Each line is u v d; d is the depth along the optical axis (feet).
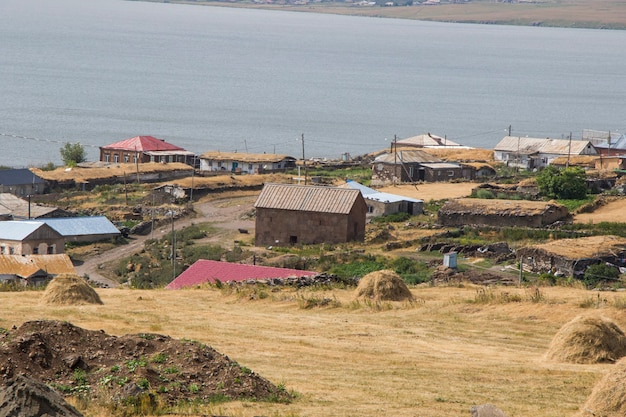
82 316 164.96
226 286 216.33
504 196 458.09
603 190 474.90
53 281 185.88
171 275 327.88
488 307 182.60
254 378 111.96
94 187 545.85
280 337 154.10
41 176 536.42
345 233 375.04
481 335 161.89
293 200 383.04
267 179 542.57
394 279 196.65
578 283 230.89
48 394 86.12
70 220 402.11
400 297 195.00
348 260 320.29
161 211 455.22
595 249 302.45
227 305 191.72
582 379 125.59
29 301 184.75
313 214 377.71
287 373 125.80
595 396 102.83
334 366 132.57
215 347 143.02
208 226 429.79
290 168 620.90
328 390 115.44
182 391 105.81
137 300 193.77
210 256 354.33
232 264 252.21
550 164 614.75
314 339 153.58
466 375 128.06
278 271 244.42
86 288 185.88
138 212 453.17
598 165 604.90
